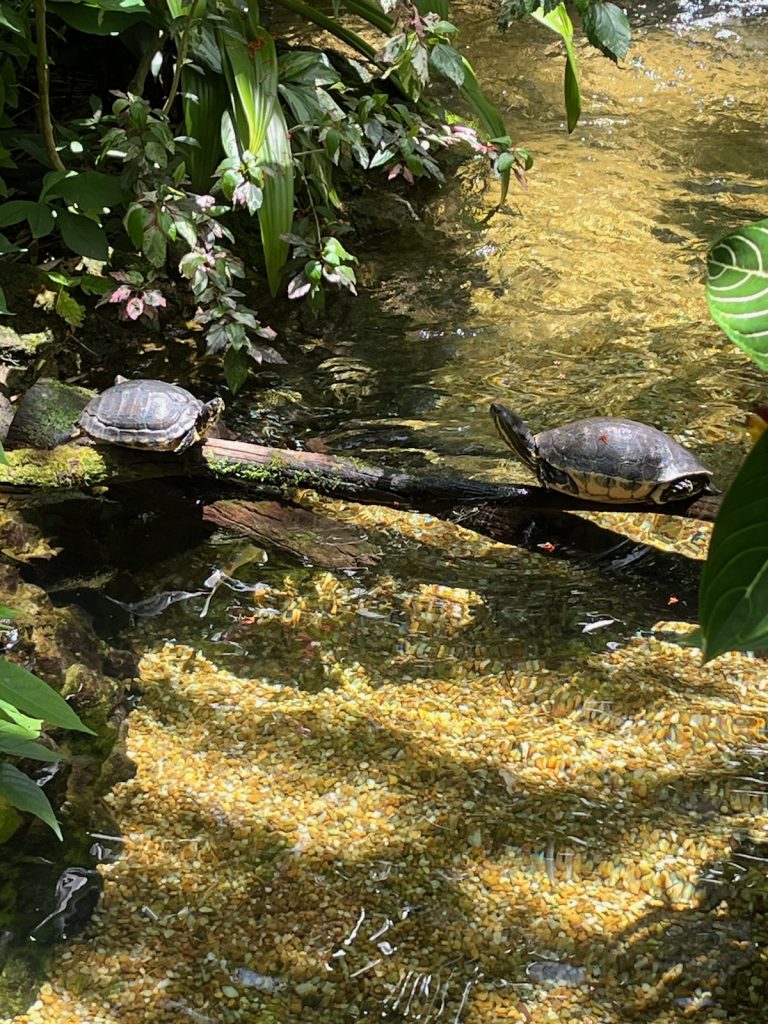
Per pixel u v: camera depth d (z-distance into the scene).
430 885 1.88
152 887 1.87
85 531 2.35
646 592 2.28
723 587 0.89
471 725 2.07
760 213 3.25
